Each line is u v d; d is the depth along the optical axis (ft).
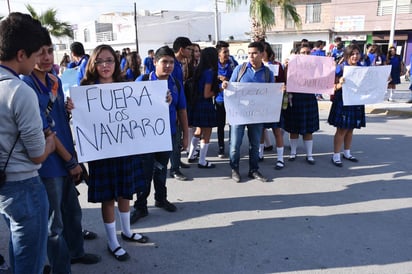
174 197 14.15
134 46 135.33
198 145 19.70
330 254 10.01
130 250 10.34
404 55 80.02
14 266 6.80
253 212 12.70
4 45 5.82
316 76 16.33
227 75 18.22
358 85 16.22
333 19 87.76
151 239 10.95
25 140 6.03
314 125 17.30
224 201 13.69
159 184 12.72
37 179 6.60
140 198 12.09
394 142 21.52
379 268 9.35
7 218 6.65
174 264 9.66
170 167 17.17
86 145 9.09
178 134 15.57
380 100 16.69
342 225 11.63
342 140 17.40
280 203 13.41
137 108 9.70
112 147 9.36
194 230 11.48
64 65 41.65
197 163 18.34
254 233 11.23
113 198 9.54
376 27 81.92
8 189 6.21
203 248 10.43
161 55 11.35
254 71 14.87
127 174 9.57
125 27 137.08
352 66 16.11
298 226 11.62
